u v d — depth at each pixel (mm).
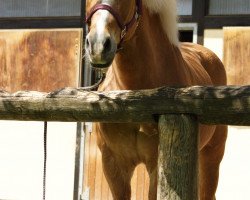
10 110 2730
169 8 3176
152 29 3105
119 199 3281
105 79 3332
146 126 2951
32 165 6465
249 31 5871
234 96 2305
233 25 6059
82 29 6375
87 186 6168
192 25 6137
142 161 3197
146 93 2477
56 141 6363
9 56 6559
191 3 6211
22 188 6473
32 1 6688
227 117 2336
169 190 2406
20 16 6676
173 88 2447
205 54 4438
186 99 2377
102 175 6129
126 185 3291
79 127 6227
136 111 2479
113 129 3080
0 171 6535
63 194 6289
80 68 6332
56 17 6496
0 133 6559
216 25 6094
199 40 6113
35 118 2709
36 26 6559
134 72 2998
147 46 3006
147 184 5855
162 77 3123
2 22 6664
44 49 6449
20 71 6527
